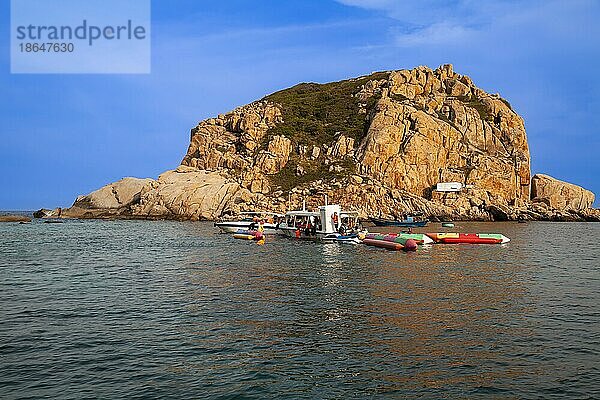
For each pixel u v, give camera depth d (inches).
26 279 1385.3
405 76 6579.7
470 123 6210.6
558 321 879.7
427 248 2383.1
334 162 5644.7
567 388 581.6
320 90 7450.8
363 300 1067.9
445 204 5413.4
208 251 2225.6
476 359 677.3
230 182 5354.3
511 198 5866.1
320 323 866.1
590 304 1026.7
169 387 581.9
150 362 666.2
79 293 1163.3
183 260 1860.2
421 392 569.0
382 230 3841.0
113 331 817.5
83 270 1574.8
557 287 1238.3
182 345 740.7
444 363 661.3
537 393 567.5
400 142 5654.5
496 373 626.2
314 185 5260.8
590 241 2866.6
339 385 588.4
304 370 636.1
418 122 5738.2
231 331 816.3
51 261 1825.8
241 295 1131.3
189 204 5196.9
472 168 5772.6
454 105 6333.7
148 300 1076.5
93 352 708.0
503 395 562.3
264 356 690.2
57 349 721.6
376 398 553.3
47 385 587.5
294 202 5044.3
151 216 5315.0
